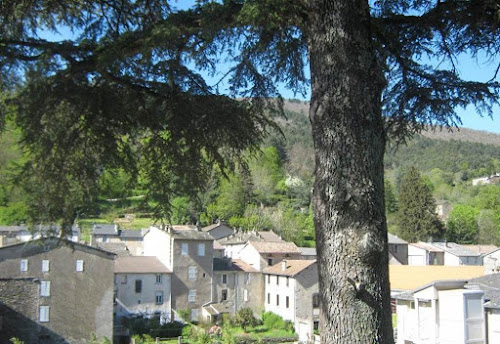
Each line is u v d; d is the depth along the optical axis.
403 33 5.62
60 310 33.19
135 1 5.97
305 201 85.31
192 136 5.85
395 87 5.80
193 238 45.72
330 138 4.52
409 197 79.75
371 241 4.29
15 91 5.09
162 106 5.73
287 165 93.12
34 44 5.02
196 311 45.00
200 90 5.59
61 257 33.81
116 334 37.41
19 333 30.52
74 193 5.75
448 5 5.05
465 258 65.94
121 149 5.96
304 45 5.66
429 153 150.00
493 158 145.50
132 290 42.81
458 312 16.81
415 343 19.98
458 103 5.52
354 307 4.23
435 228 78.19
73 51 5.06
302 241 71.06
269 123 5.95
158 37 4.71
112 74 5.21
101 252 34.97
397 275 36.53
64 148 5.41
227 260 50.62
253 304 48.59
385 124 5.82
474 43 5.43
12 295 30.78
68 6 5.86
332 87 4.59
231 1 4.85
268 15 4.39
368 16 4.80
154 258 46.56
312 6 4.80
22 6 5.39
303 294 43.97
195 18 5.07
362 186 4.40
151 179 6.25
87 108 5.46
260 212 72.00
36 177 5.34
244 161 6.24
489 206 90.06
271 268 48.59
